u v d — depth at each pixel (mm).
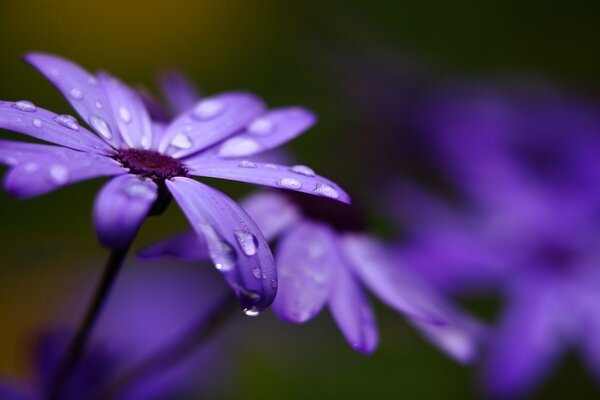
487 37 561
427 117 459
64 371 274
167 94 318
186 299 433
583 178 429
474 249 399
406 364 436
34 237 497
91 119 263
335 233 307
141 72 583
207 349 378
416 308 300
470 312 412
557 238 411
